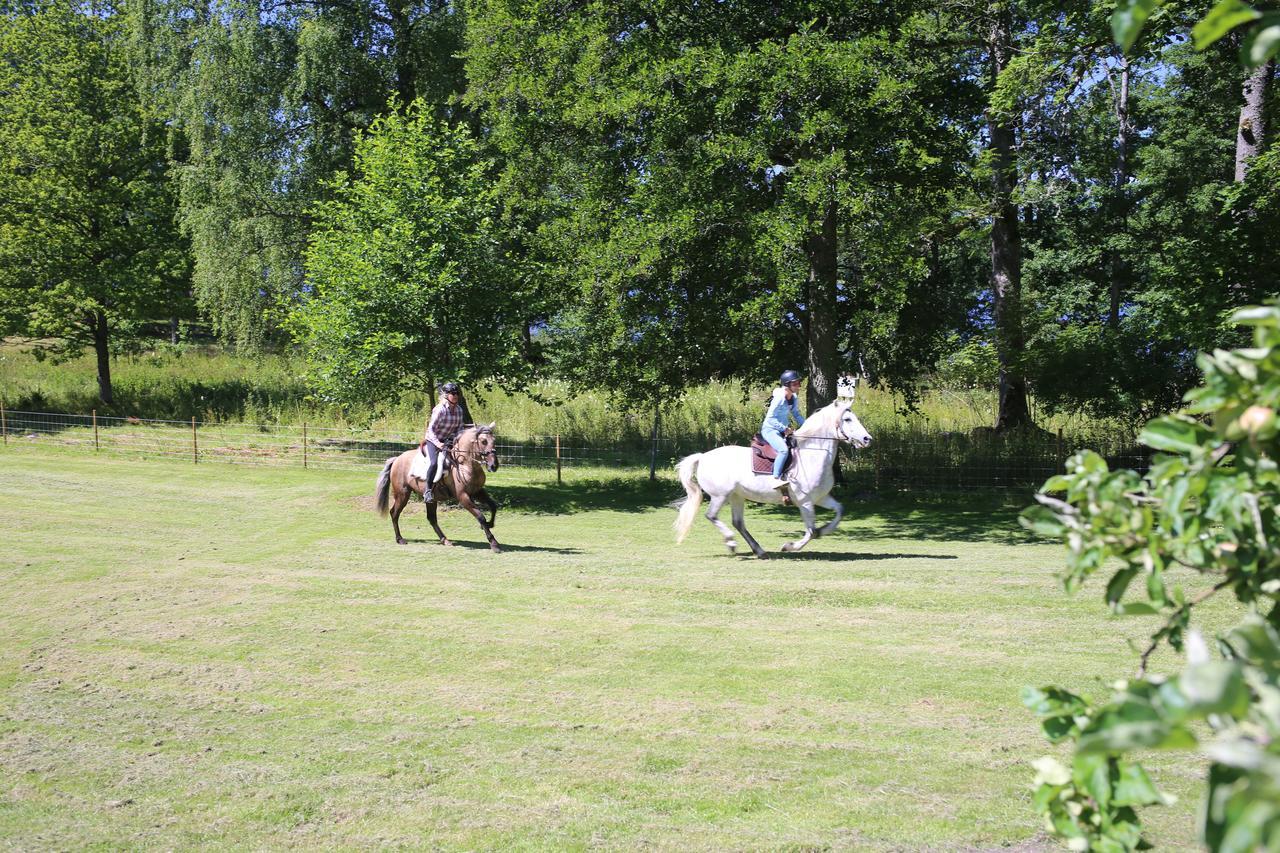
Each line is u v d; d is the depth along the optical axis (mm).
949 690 7953
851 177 16750
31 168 31891
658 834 5625
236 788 6359
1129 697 1805
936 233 23188
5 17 33438
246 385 37688
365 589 11789
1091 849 2521
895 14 18938
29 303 31453
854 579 11859
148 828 5801
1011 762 6523
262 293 29984
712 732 7211
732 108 17297
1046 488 2643
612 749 6926
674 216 18000
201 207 29969
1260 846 1371
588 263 20062
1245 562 2373
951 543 15758
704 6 19109
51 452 26922
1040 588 11133
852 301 22297
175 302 33875
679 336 20750
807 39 17328
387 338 20016
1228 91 26219
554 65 20344
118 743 7172
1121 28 1959
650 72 18000
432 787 6344
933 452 23453
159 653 9406
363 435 30094
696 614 10539
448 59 28656
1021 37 21203
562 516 19812
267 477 23906
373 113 29859
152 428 30828
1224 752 1417
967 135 21156
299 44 27938
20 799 6219
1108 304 33938
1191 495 2465
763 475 13633
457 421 15148
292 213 29438
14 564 13234
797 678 8367
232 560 13742
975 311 29484
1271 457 2371
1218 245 17297
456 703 7969
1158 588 2451
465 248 21000
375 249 20281
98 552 14195
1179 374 21453
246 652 9414
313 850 5516
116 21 33969
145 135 32938
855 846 5426
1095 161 29359
